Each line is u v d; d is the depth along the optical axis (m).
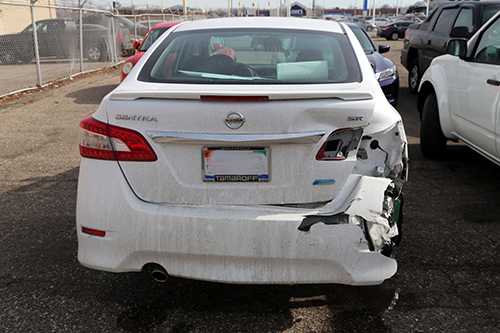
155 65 2.53
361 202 2.04
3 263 2.90
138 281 2.69
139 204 2.09
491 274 2.73
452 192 4.10
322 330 2.23
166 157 2.06
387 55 17.95
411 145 5.80
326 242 2.03
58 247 3.12
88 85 11.37
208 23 3.09
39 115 7.82
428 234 3.26
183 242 2.06
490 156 3.93
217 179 2.06
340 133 2.08
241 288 2.60
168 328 2.25
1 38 10.12
